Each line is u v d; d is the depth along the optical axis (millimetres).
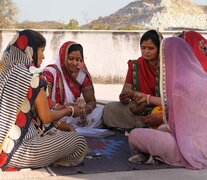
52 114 4148
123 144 5242
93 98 5996
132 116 5938
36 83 3920
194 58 4512
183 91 4305
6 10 33250
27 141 3932
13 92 3859
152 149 4293
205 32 17109
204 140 4375
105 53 16938
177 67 4395
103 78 17016
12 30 16250
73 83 5789
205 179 3926
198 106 4340
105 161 4469
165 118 4520
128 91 5766
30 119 3969
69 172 4020
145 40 5508
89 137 5566
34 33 4020
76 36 16797
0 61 4031
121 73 17062
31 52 3998
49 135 4055
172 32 17109
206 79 4438
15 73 3875
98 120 6117
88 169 4152
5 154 3900
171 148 4297
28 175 3877
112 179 3875
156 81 5648
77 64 5641
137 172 4117
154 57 5543
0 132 3859
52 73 5535
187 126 4340
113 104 6078
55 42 16703
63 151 4047
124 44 16984
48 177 3867
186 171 4180
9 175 3852
